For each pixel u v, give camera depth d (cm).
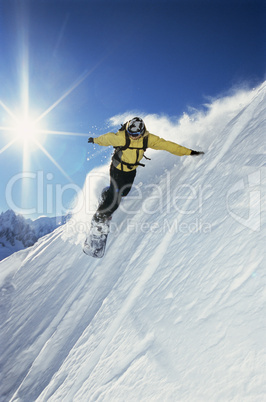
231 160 227
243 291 110
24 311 507
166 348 126
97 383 153
